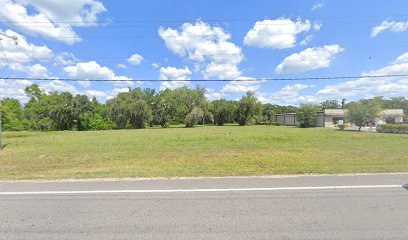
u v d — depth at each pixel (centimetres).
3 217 323
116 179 524
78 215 329
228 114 5638
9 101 4119
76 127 4769
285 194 412
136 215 328
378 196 396
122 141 1677
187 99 4934
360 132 2464
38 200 389
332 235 269
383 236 265
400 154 956
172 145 1378
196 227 291
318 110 4022
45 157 988
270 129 3353
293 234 272
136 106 4588
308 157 898
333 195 404
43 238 267
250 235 271
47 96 4762
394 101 5491
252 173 570
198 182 495
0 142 1355
